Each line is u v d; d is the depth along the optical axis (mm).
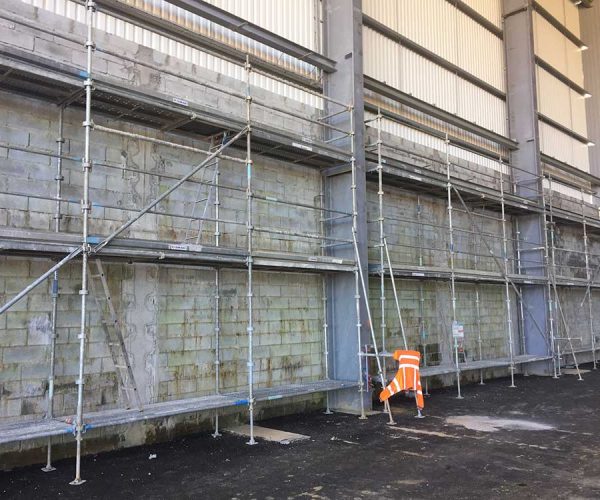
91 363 6699
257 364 8570
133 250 6250
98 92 6359
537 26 16562
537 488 5246
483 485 5352
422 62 12438
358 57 9852
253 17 9125
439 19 13102
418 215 11914
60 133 6664
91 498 5070
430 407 9555
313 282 9617
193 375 7699
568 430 7695
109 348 6812
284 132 8266
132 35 7512
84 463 6184
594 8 18547
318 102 9953
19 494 5180
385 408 9047
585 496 5012
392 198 11375
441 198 12609
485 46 14625
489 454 6449
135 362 7113
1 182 6172
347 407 9250
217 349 7969
